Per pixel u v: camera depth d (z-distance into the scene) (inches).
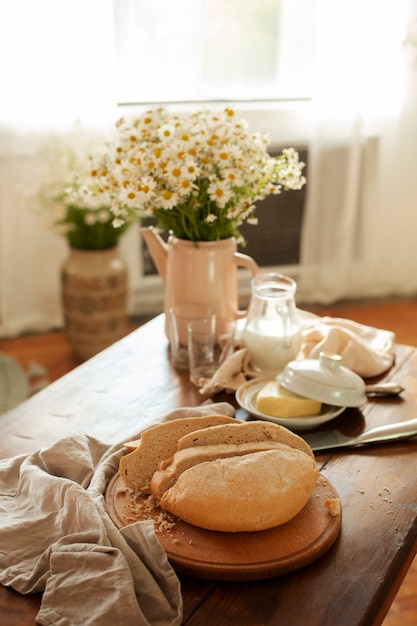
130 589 36.4
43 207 101.9
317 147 113.6
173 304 58.6
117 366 58.2
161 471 42.4
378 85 112.5
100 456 46.8
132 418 51.7
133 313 120.3
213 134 53.5
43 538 40.3
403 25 109.2
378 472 46.7
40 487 42.1
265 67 110.2
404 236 123.1
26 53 99.0
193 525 40.8
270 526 40.2
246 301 124.2
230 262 57.9
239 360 54.9
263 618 37.0
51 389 55.0
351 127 111.9
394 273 125.7
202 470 40.9
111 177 55.2
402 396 54.4
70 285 99.6
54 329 115.8
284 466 41.1
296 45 109.9
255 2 106.2
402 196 120.3
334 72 109.4
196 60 106.8
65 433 50.0
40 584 38.1
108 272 99.0
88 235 98.1
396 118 115.3
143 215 99.0
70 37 99.1
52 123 102.6
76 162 95.3
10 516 41.6
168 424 43.4
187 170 51.8
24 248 109.3
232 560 38.7
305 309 122.1
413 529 42.5
